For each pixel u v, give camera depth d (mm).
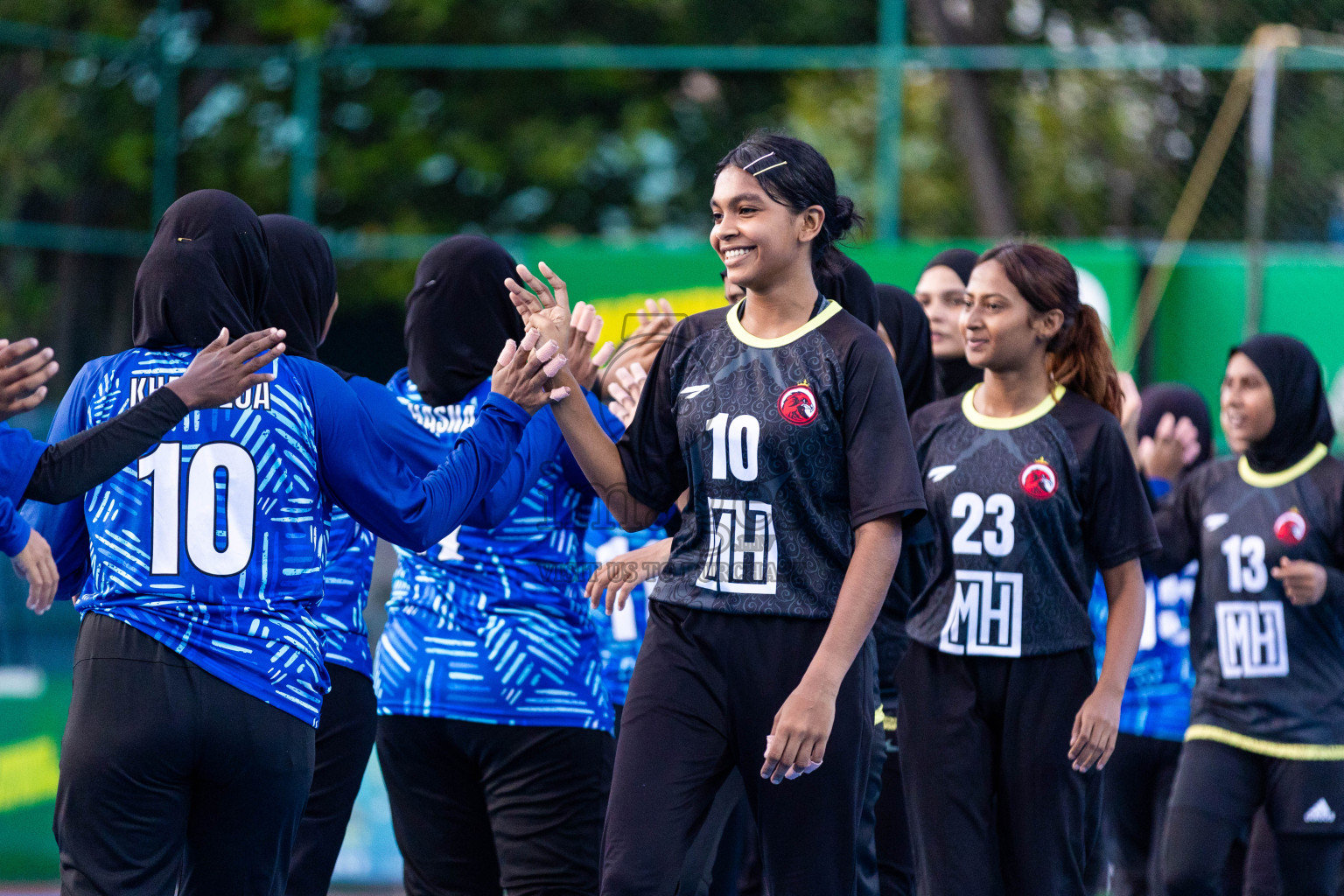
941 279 15250
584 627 10992
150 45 31203
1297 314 25719
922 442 11914
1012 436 11508
